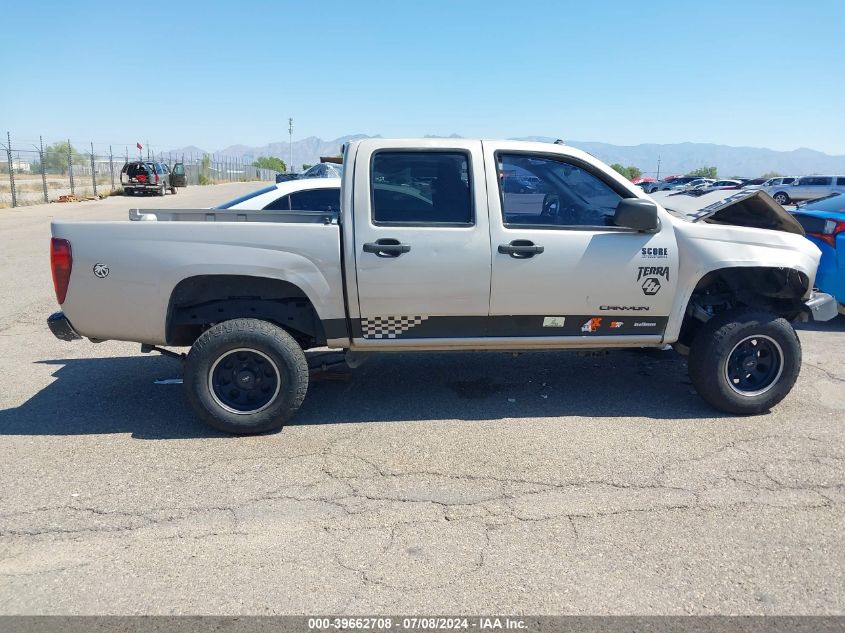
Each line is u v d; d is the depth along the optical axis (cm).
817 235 769
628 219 450
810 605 288
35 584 304
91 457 434
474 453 438
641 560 320
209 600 292
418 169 464
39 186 4381
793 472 409
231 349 454
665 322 491
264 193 753
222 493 386
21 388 571
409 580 305
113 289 453
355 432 474
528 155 473
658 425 483
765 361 501
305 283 457
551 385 570
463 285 462
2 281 1086
